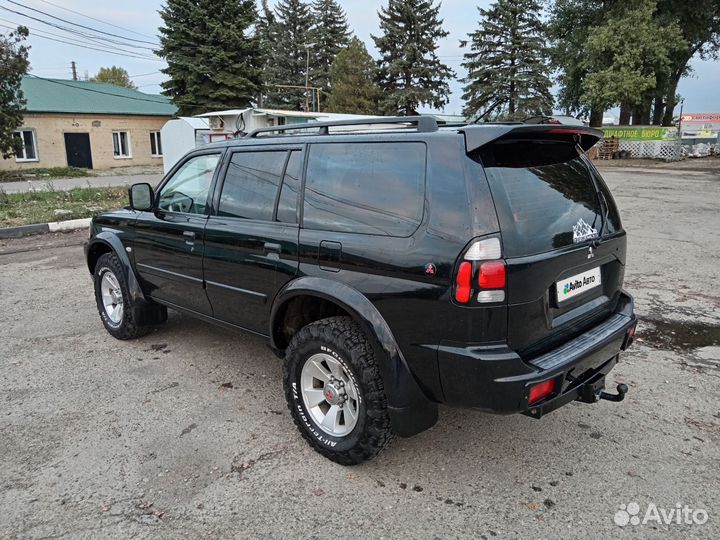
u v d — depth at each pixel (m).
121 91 37.91
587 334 2.90
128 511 2.61
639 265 7.24
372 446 2.81
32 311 5.76
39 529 2.49
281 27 55.56
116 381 4.05
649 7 29.59
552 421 3.45
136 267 4.62
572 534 2.45
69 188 19.72
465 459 3.04
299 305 3.33
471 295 2.40
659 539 2.41
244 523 2.54
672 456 3.04
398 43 46.69
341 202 2.99
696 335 4.82
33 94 32.09
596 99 30.44
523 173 2.71
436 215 2.54
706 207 12.39
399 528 2.50
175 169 4.30
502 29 39.09
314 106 52.41
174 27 32.94
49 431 3.34
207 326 5.30
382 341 2.67
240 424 3.43
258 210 3.49
